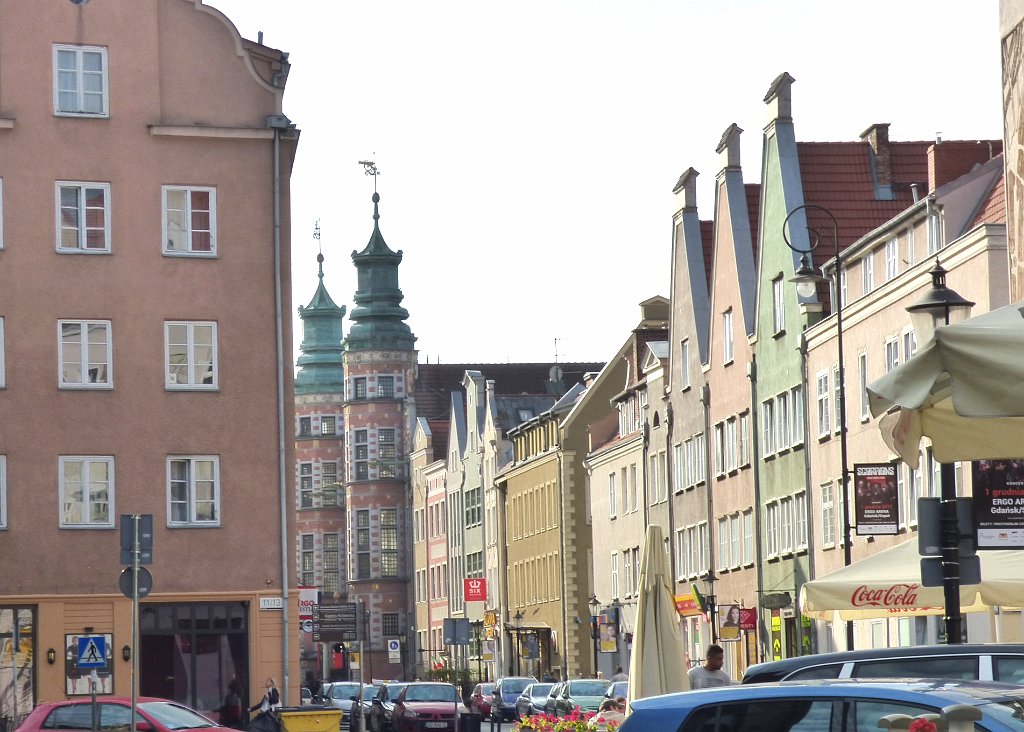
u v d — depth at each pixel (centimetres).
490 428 11469
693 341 7219
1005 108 2925
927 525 1791
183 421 4762
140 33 4834
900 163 6225
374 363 13988
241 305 4834
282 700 4725
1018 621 4041
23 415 4647
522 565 10656
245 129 4859
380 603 13700
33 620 4594
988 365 1009
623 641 8406
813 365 5700
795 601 5847
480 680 10694
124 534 2895
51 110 4753
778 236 6084
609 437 9650
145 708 3114
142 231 4784
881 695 898
